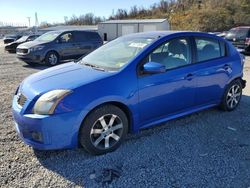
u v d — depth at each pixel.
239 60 5.45
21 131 3.55
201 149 3.90
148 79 3.97
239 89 5.54
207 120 4.96
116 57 4.27
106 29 51.59
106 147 3.74
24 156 3.68
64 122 3.38
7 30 79.75
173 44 4.41
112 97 3.63
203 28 52.97
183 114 4.64
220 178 3.23
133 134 4.34
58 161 3.57
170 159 3.63
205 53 4.86
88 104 3.47
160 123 4.52
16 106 3.67
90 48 13.80
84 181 3.17
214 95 5.03
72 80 3.65
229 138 4.25
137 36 4.75
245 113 5.36
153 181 3.18
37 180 3.18
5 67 11.94
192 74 4.51
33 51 12.05
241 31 16.41
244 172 3.35
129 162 3.56
